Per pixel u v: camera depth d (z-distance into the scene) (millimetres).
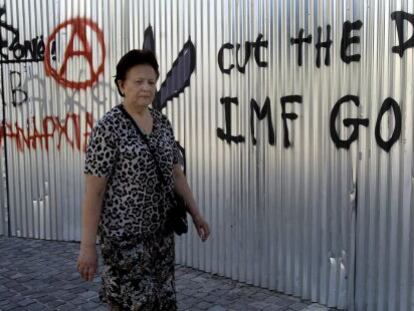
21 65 6598
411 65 3697
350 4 3959
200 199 5160
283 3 4363
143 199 2930
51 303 4598
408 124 3738
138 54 2947
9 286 5020
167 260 3152
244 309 4312
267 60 4512
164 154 3000
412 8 3656
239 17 4691
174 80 5262
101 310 4430
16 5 6551
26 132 6660
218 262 5094
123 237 2924
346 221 4141
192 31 5070
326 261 4297
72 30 6168
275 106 4492
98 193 2898
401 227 3836
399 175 3812
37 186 6668
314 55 4203
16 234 6898
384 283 3961
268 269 4703
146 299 3004
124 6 5711
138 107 2945
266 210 4660
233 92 4797
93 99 6121
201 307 4383
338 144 4125
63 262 5715
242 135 4770
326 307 4305
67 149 6391
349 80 4016
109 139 2854
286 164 4477
